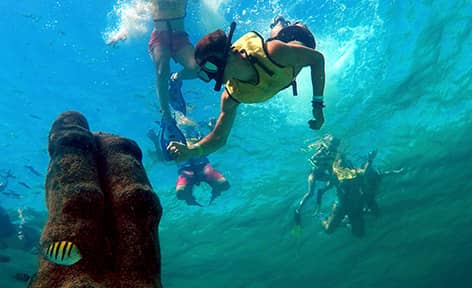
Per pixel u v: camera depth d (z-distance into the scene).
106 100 11.64
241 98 3.76
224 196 17.58
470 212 23.11
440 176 19.20
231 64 3.50
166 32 7.28
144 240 2.11
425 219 22.62
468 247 28.67
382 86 13.30
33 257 16.88
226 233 20.92
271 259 24.44
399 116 15.03
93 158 2.41
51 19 9.41
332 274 28.73
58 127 2.58
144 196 2.22
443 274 34.72
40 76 10.80
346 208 14.81
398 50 12.13
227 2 8.80
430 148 17.30
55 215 2.06
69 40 9.94
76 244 1.96
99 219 2.12
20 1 9.08
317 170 13.67
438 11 11.29
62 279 1.88
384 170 18.33
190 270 24.23
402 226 22.61
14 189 15.04
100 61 10.39
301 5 9.62
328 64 11.74
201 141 4.14
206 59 3.46
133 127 12.77
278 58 3.59
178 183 11.37
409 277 32.38
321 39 10.89
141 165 2.53
